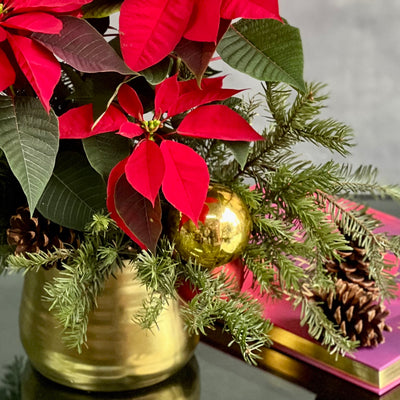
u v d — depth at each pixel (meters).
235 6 0.95
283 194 1.07
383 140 2.86
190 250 1.03
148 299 1.10
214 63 1.97
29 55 0.94
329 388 1.16
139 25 0.95
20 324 1.16
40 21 0.93
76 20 0.95
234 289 1.08
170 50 0.95
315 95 1.05
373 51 2.80
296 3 2.78
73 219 1.01
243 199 1.07
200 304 1.04
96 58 0.95
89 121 0.99
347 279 1.21
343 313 1.17
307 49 2.83
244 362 1.20
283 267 1.08
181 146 1.00
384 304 1.25
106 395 1.14
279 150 1.09
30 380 1.17
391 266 1.12
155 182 0.97
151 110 1.04
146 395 1.14
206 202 1.02
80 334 1.04
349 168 1.11
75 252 1.04
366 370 1.15
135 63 0.95
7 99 0.96
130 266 1.08
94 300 1.06
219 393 1.15
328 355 1.17
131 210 0.98
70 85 1.06
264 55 0.98
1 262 1.11
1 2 0.96
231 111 1.01
